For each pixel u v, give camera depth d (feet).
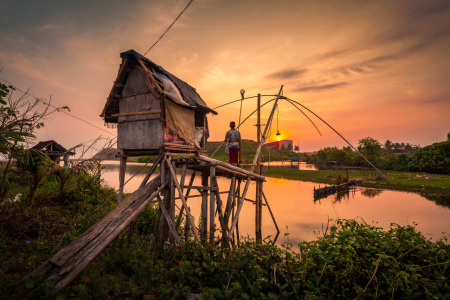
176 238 18.53
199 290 13.44
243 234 36.58
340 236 15.11
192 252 17.63
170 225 18.84
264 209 56.29
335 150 268.82
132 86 21.63
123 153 22.11
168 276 14.33
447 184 95.76
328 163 255.50
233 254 15.47
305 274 13.01
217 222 36.17
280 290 12.76
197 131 24.75
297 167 249.75
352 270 12.91
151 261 15.07
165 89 19.61
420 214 53.78
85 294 10.39
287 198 75.36
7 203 20.89
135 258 15.33
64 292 10.75
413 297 11.28
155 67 21.54
